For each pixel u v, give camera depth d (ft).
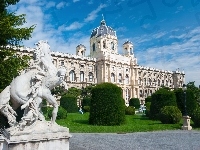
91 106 73.77
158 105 90.48
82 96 211.41
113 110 70.49
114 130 61.05
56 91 140.46
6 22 42.09
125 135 54.65
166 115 76.74
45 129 25.96
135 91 305.73
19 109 31.35
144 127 66.49
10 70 43.73
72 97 141.59
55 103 27.86
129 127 65.36
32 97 26.58
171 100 89.30
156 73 344.90
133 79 305.32
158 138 50.47
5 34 43.50
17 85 27.17
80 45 310.65
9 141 23.62
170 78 363.35
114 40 309.22
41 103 27.71
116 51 310.04
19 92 26.81
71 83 258.98
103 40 299.79
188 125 67.82
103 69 279.08
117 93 72.18
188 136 53.83
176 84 362.53
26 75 28.09
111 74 285.84
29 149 24.56
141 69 326.85
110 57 284.61
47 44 30.19
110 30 309.83
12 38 45.44
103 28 307.58
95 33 306.96
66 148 26.99
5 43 45.83
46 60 28.86
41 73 27.76
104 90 71.61
